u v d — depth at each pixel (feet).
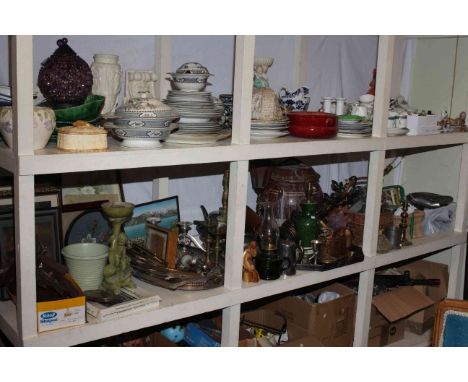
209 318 7.29
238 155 5.78
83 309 5.08
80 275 5.53
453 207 8.90
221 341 6.31
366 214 7.42
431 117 7.92
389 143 7.23
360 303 7.56
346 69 8.73
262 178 7.69
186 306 5.69
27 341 4.79
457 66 8.92
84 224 6.12
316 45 8.35
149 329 6.72
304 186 7.38
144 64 6.79
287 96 7.36
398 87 9.31
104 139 5.00
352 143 6.81
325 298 7.43
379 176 7.28
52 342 4.91
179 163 5.36
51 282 5.28
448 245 8.61
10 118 4.63
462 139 8.26
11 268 5.17
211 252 6.57
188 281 5.94
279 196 7.32
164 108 5.29
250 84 5.75
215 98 6.46
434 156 9.27
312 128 6.48
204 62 7.33
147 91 6.11
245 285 6.23
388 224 8.00
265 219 6.53
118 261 5.61
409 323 8.69
